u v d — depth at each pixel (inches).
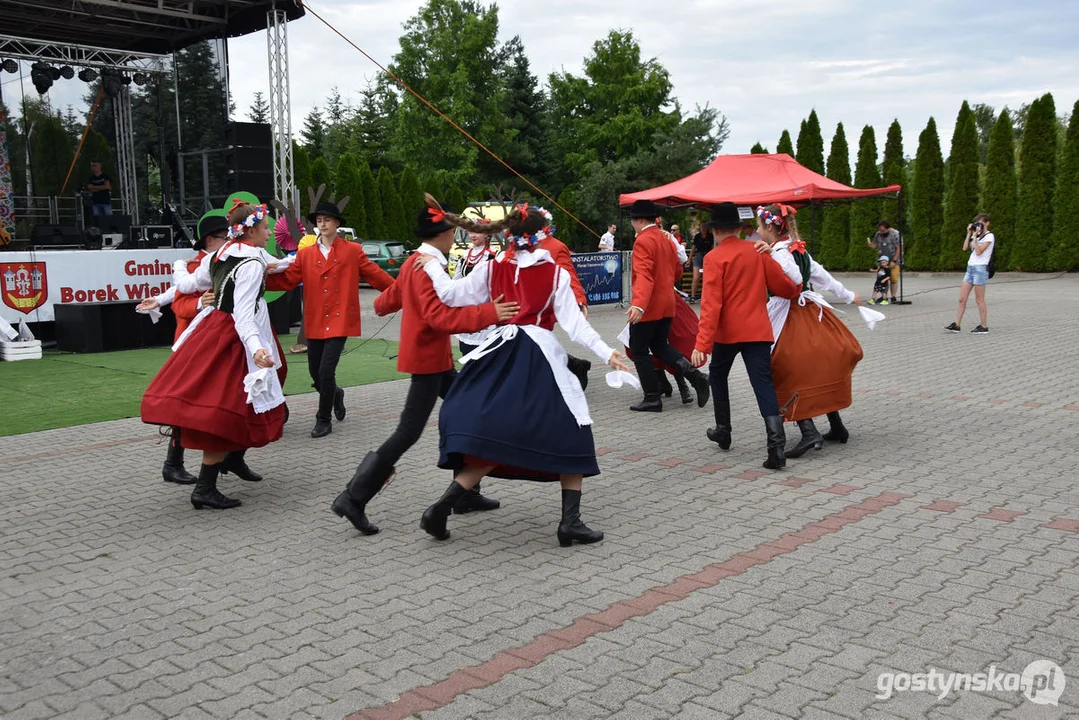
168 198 706.2
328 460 263.1
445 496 182.9
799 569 165.9
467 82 1796.3
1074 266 1029.2
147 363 460.4
